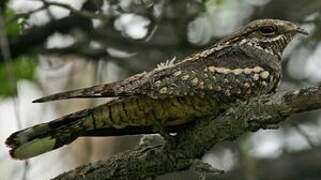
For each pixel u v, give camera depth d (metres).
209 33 13.09
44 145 8.13
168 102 7.96
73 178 8.23
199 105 8.05
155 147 8.13
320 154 15.43
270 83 8.58
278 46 8.95
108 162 8.20
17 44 12.65
